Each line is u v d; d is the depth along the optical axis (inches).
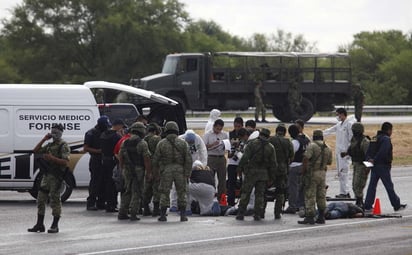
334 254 1285.7
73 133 1950.1
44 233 1486.2
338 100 4315.9
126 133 1893.5
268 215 1755.7
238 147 1813.5
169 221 1651.1
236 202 1893.5
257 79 4153.5
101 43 7362.2
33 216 1723.7
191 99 4178.2
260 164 1654.8
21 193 2234.3
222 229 1542.8
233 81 4165.8
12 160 1923.0
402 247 1359.5
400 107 5364.2
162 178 1640.0
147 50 7337.6
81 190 2298.2
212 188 1749.5
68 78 7445.9
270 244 1379.2
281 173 1674.5
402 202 2006.6
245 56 4175.7
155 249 1317.7
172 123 1648.6
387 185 1817.2
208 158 1846.7
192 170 1755.7
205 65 4168.3
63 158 1480.1
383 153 1800.0
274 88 4188.0
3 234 1473.9
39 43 7450.8
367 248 1346.0
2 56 7509.8
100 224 1606.8
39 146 1488.7
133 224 1606.8
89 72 7509.8
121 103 2400.3
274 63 4200.3
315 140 1626.5
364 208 1824.6
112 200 1793.8
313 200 1621.6
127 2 7465.6
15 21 7445.9
